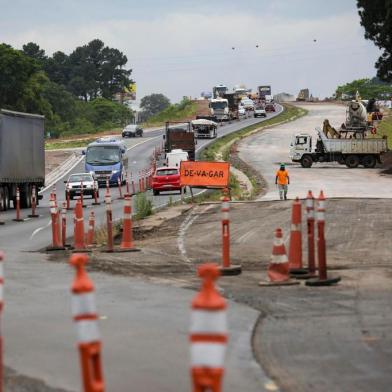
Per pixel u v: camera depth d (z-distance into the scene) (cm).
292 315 3216
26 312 3319
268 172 18000
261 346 2656
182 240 6581
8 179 11269
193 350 1391
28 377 2248
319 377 2270
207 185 11331
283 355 2533
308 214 4331
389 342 2722
